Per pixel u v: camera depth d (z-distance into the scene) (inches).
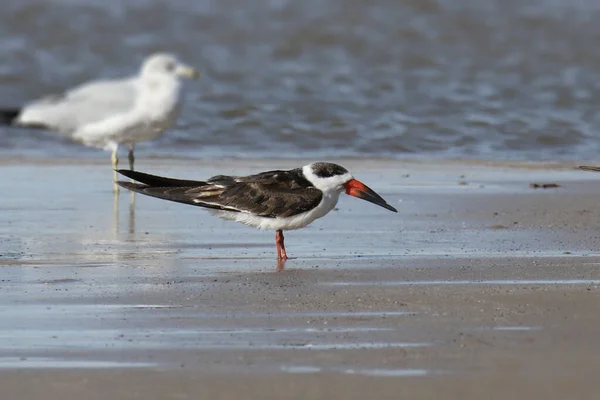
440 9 1505.9
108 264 467.5
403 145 844.0
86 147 821.9
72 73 1187.9
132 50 1305.4
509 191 655.8
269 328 357.7
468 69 1192.2
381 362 320.5
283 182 482.9
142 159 778.2
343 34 1360.7
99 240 523.5
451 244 509.0
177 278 437.1
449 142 856.3
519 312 372.8
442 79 1132.5
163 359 325.1
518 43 1326.3
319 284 422.6
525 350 330.0
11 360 324.5
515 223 561.0
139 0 1553.9
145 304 390.9
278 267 460.1
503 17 1461.6
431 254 484.7
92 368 317.1
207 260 477.4
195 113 941.8
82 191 660.1
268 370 314.5
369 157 799.1
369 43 1325.0
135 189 486.0
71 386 301.7
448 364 318.0
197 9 1508.4
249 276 440.1
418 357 324.8
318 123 915.4
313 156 801.6
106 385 302.5
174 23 1434.5
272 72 1170.0
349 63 1228.5
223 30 1397.6
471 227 551.5
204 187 486.9
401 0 1535.4
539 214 584.4
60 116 673.0
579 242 511.2
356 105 991.0
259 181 484.1
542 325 356.2
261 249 502.9
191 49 1304.1
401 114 951.0
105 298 400.2
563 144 854.5
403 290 408.5
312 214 480.4
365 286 417.4
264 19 1455.5
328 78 1135.0
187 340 344.2
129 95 669.9
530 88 1085.8
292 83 1104.2
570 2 1574.8
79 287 419.5
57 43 1325.0
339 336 347.3
